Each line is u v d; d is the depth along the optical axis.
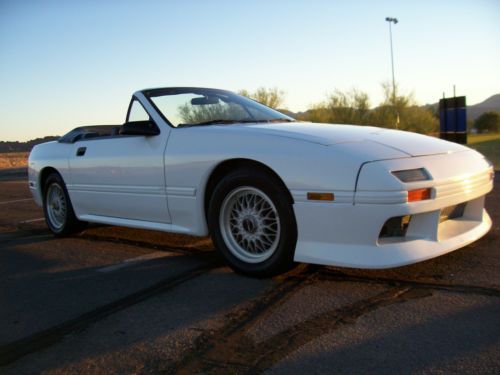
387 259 2.88
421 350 2.21
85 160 4.64
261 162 3.19
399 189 2.81
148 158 3.95
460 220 3.46
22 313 3.00
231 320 2.67
